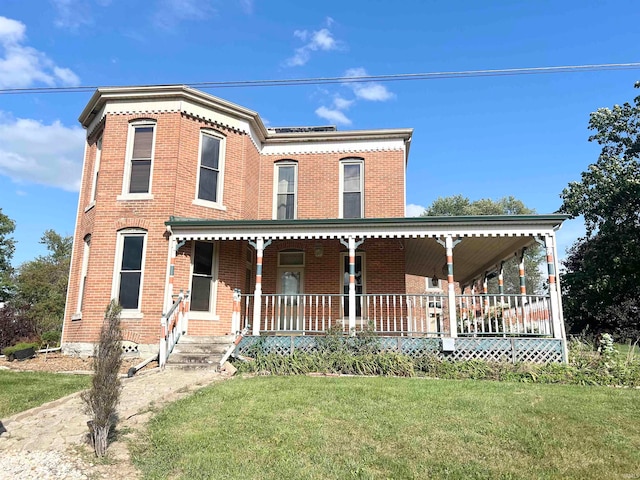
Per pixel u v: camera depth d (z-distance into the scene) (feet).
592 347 39.34
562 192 81.82
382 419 21.94
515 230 38.63
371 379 30.99
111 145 45.09
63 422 21.65
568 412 23.24
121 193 43.98
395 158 52.90
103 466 17.25
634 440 19.60
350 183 53.42
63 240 172.24
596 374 32.24
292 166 54.54
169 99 45.44
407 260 59.06
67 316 47.24
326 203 52.70
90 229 45.19
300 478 15.94
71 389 28.40
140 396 26.48
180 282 42.06
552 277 37.52
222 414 22.72
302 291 49.80
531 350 36.04
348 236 40.04
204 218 45.11
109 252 42.78
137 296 41.88
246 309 43.19
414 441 19.25
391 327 47.42
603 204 74.79
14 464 17.33
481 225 38.88
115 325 19.88
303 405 24.17
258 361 35.27
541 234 38.34
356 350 36.50
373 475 16.20
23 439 19.84
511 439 19.57
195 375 32.55
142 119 45.42
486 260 56.08
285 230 40.60
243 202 48.52
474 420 21.86
